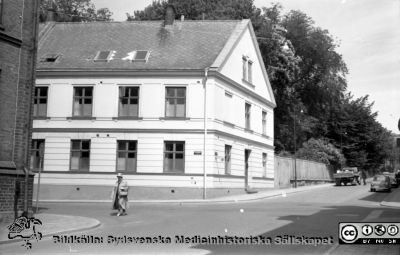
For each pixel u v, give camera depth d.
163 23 37.28
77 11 53.84
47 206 26.36
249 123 38.34
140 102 32.38
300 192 39.53
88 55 34.59
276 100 54.84
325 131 70.06
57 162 32.66
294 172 48.72
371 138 71.88
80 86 33.06
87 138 32.56
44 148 32.91
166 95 32.41
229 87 34.44
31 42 18.08
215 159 31.78
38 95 33.47
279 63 51.75
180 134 31.83
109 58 33.94
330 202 28.67
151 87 32.41
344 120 71.06
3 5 16.94
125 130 32.28
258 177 38.97
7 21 17.06
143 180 31.72
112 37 36.47
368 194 37.06
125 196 20.62
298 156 59.53
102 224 17.00
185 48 34.50
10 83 17.09
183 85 32.19
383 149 77.75
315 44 59.75
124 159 32.25
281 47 52.31
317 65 62.00
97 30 37.50
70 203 29.66
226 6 49.03
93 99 32.78
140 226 16.25
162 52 34.19
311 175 55.38
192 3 49.25
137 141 32.12
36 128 33.09
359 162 70.81
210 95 31.83
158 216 19.77
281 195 35.38
